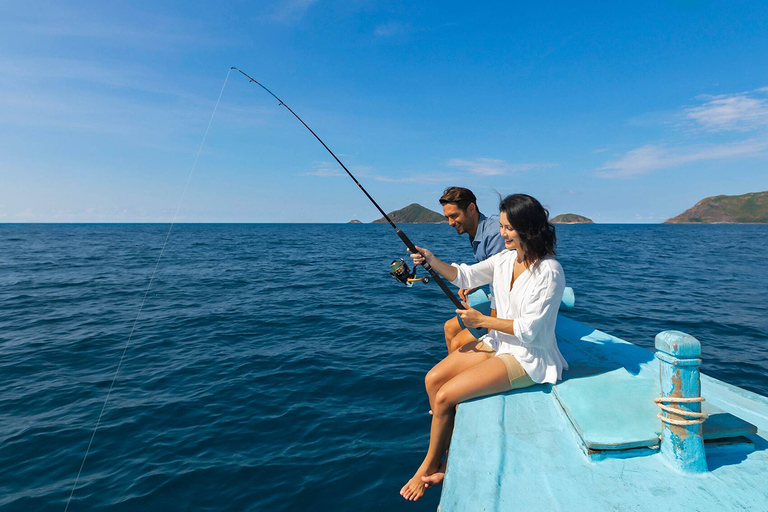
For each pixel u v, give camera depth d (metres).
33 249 29.97
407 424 4.11
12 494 3.22
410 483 2.08
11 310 9.69
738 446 1.55
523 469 1.51
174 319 8.64
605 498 1.35
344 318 8.63
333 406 4.52
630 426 1.59
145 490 3.22
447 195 2.76
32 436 4.02
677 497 1.33
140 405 4.63
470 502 1.37
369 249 31.64
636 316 8.22
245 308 9.72
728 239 45.94
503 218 1.95
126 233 68.06
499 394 2.02
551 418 1.81
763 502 1.29
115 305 10.23
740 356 5.83
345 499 3.07
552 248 1.94
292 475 3.35
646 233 69.31
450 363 2.20
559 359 2.10
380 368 5.60
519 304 2.02
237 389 5.00
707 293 10.91
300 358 6.05
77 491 3.23
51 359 6.21
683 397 1.43
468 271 2.48
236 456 3.63
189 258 23.19
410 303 10.30
